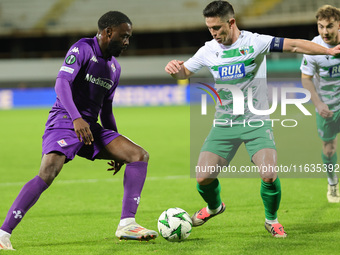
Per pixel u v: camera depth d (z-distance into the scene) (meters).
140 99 99.19
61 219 21.61
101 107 18.11
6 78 103.69
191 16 115.06
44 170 15.94
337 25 21.08
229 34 16.91
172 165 37.41
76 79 16.84
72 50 16.48
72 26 116.50
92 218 21.77
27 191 15.77
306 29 106.56
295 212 21.70
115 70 17.69
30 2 121.75
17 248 16.58
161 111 86.19
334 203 23.45
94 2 121.06
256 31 108.00
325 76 23.11
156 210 23.16
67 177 33.69
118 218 21.69
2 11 120.06
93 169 37.06
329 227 18.78
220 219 20.67
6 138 56.66
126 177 16.91
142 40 113.56
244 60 17.22
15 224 15.81
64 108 16.78
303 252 15.30
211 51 17.64
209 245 16.42
